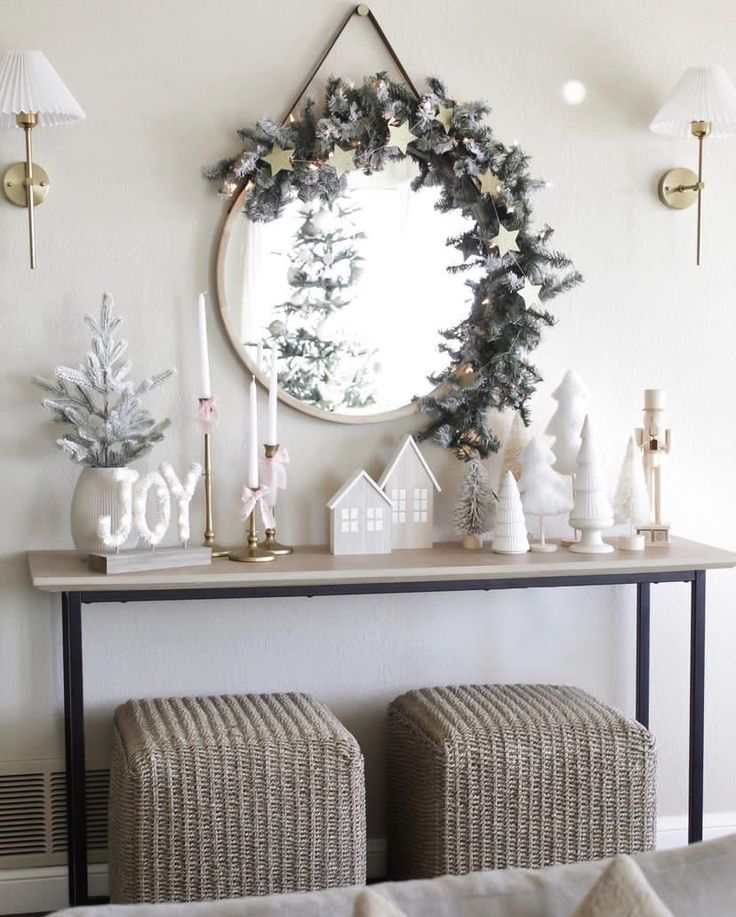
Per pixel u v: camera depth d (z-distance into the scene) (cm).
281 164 271
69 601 246
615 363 300
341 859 241
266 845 237
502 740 250
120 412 262
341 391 285
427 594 297
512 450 289
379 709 296
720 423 308
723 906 136
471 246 287
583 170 295
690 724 280
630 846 257
